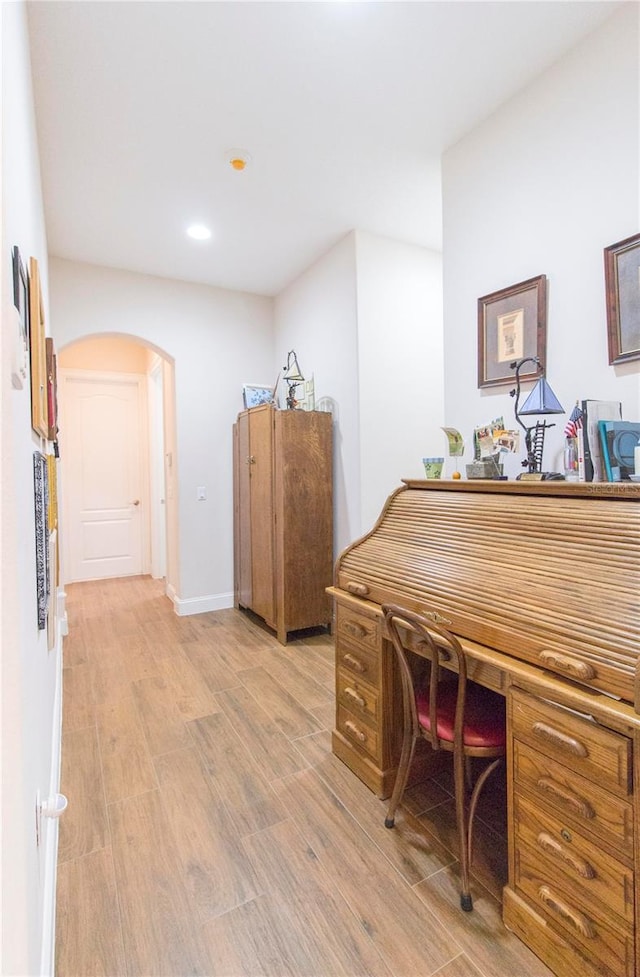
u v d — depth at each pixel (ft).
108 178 8.90
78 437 17.48
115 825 5.64
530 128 6.80
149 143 7.97
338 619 6.81
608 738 3.46
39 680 4.39
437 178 9.05
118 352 17.98
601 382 5.97
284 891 4.75
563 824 3.83
